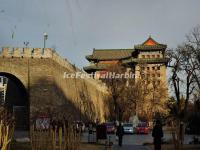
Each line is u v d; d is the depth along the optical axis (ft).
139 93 338.34
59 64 200.85
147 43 438.81
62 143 47.42
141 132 212.84
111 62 483.92
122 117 320.09
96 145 106.63
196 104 197.47
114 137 164.86
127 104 329.93
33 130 40.75
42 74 184.75
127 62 428.15
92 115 275.18
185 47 173.17
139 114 333.83
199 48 172.65
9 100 215.92
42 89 183.42
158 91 345.10
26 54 186.50
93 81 292.40
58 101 191.21
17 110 183.21
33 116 178.70
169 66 171.94
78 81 242.17
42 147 40.32
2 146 31.14
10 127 36.09
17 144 80.94
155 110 336.90
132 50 491.72
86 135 163.84
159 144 76.69
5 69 186.29
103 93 333.01
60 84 199.62
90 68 452.76
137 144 121.60
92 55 488.85
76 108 230.07
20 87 193.88
